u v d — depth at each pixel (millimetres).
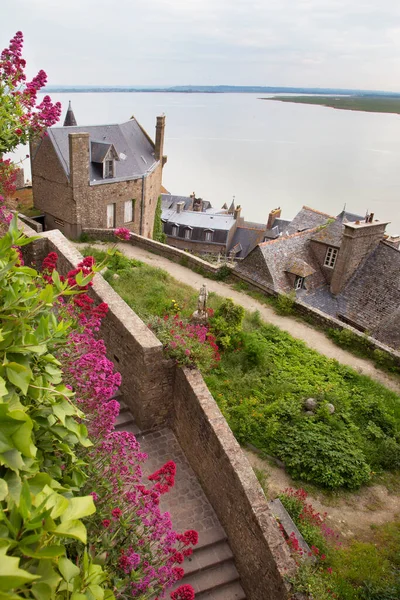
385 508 9055
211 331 12633
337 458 9641
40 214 27500
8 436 2219
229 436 7477
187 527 7602
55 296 3691
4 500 2301
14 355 3092
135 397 8984
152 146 33812
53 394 3262
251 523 6699
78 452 4520
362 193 125688
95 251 19781
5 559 1713
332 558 7703
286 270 20750
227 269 20688
